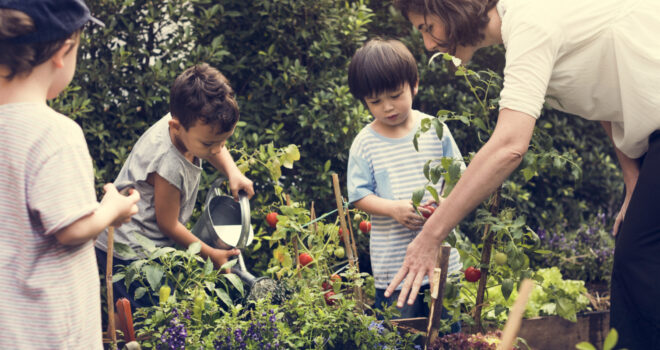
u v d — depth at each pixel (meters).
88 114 3.16
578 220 4.45
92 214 1.36
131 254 1.94
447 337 1.92
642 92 1.63
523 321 2.94
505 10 1.71
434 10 1.77
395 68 2.32
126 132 3.22
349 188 2.46
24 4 1.26
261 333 1.90
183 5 3.48
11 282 1.29
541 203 4.38
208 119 2.02
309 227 2.58
